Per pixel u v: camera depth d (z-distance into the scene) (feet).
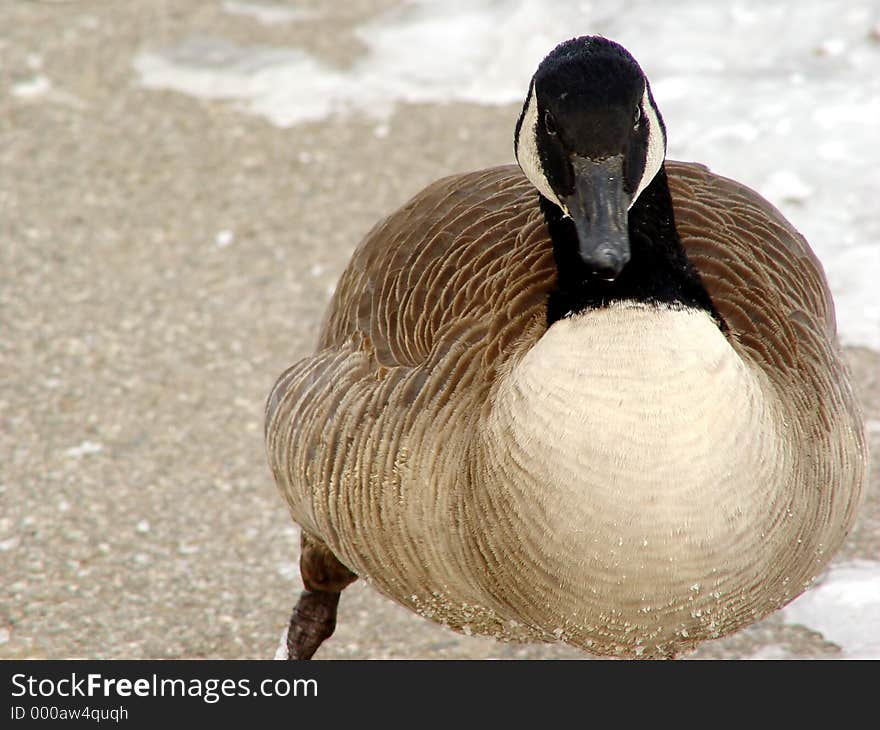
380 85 57.06
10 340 43.09
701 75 54.80
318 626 29.89
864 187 47.52
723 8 59.41
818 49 55.88
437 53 59.06
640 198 22.24
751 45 56.75
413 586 24.12
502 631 24.62
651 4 60.34
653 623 21.95
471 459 22.03
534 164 22.85
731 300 23.25
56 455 38.42
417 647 32.68
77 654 31.99
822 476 22.74
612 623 22.15
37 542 35.42
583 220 20.85
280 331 43.52
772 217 26.81
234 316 44.24
